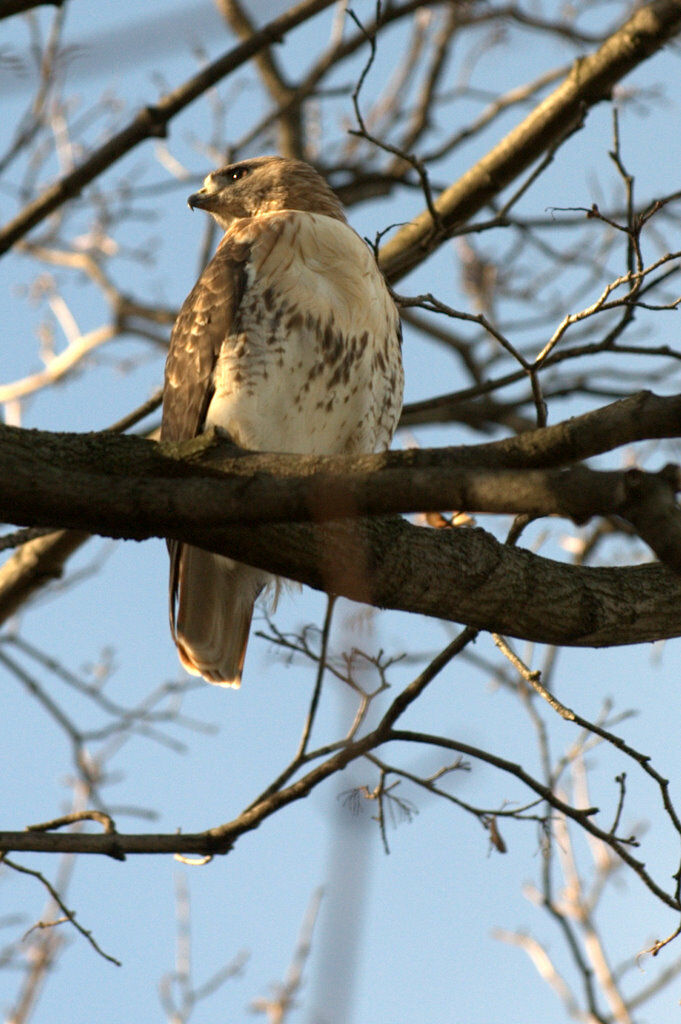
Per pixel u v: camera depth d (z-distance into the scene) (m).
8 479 5.85
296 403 9.53
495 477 5.01
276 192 11.80
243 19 14.82
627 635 7.67
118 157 11.67
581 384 14.84
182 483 5.79
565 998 11.55
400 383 10.21
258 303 9.48
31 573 12.17
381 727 8.02
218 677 9.84
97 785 13.18
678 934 7.78
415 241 11.79
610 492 4.74
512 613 7.45
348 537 6.99
